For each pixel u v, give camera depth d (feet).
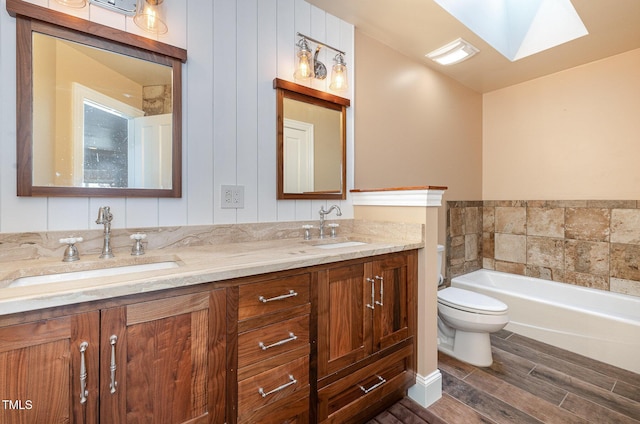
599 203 8.43
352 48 6.91
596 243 8.48
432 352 5.55
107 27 4.09
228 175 5.20
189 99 4.79
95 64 4.07
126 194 4.28
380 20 6.70
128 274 2.99
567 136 9.05
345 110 6.79
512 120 10.20
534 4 7.79
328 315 4.24
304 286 3.97
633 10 6.26
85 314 2.59
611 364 6.57
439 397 5.53
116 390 2.72
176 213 4.72
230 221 5.24
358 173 7.13
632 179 7.97
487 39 7.48
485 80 9.78
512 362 6.73
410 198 5.67
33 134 3.69
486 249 10.68
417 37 7.32
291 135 5.96
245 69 5.36
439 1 6.12
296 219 6.08
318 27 6.32
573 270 8.88
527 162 9.87
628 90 8.00
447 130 9.44
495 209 10.50
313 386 4.08
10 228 3.59
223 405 3.31
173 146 4.62
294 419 3.90
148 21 4.38
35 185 3.70
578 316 7.08
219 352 3.27
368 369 4.73
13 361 2.35
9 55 3.58
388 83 7.72
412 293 5.42
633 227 7.90
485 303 6.52
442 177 9.29
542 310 7.68
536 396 5.54
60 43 3.86
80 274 3.61
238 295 3.40
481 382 5.99
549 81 9.37
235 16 5.24
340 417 4.39
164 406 2.97
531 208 9.70
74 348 2.55
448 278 9.43
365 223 6.59
